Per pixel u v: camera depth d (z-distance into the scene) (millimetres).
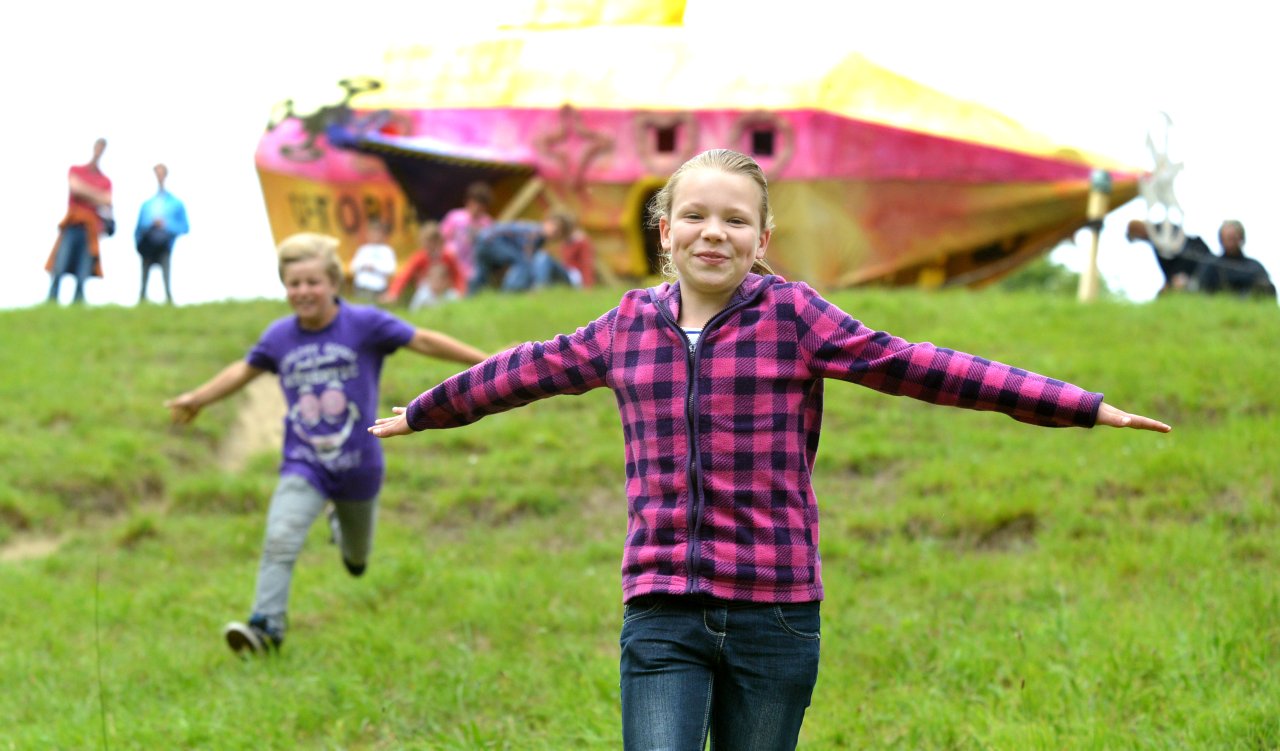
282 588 7637
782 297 4137
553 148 21156
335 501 7914
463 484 11867
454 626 8141
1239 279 18000
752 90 20688
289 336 7914
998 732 5730
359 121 22109
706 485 4023
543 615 8188
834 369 4062
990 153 20234
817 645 4109
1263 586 7355
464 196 21625
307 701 6754
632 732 3963
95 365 16016
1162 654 6512
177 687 7152
